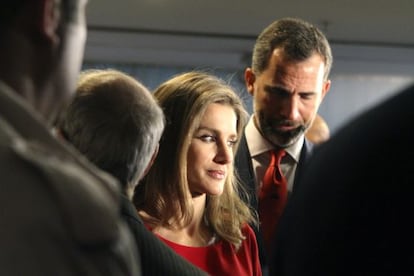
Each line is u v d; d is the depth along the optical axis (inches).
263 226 91.9
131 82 56.9
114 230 27.8
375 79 287.4
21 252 25.9
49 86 31.4
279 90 92.4
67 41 31.6
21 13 29.7
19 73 30.1
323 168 28.4
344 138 28.3
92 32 254.5
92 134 54.2
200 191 76.2
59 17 31.1
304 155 94.9
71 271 26.5
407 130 26.9
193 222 77.1
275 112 92.7
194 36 255.1
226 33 253.0
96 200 27.6
